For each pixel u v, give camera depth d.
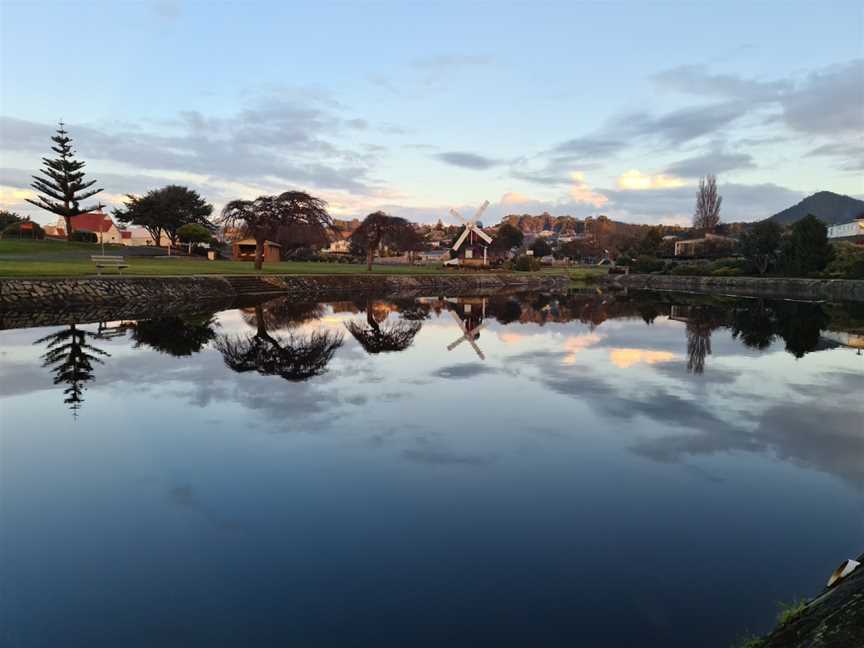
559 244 157.88
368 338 20.45
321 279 47.88
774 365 15.62
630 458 8.16
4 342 18.03
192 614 4.56
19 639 4.25
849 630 3.37
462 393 12.06
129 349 17.16
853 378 13.84
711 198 98.12
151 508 6.51
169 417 10.04
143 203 85.81
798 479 7.43
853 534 5.93
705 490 7.05
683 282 66.06
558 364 15.61
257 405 10.91
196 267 48.03
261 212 47.94
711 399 11.66
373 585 4.96
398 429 9.48
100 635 4.30
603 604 4.69
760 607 4.66
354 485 7.14
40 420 9.82
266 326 23.41
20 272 30.38
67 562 5.36
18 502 6.66
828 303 38.84
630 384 13.05
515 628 4.38
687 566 5.29
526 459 8.10
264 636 4.29
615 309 34.50
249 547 5.64
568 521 6.21
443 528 6.02
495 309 34.22
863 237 78.19
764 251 61.19
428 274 62.41
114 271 37.16
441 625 4.41
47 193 74.25
